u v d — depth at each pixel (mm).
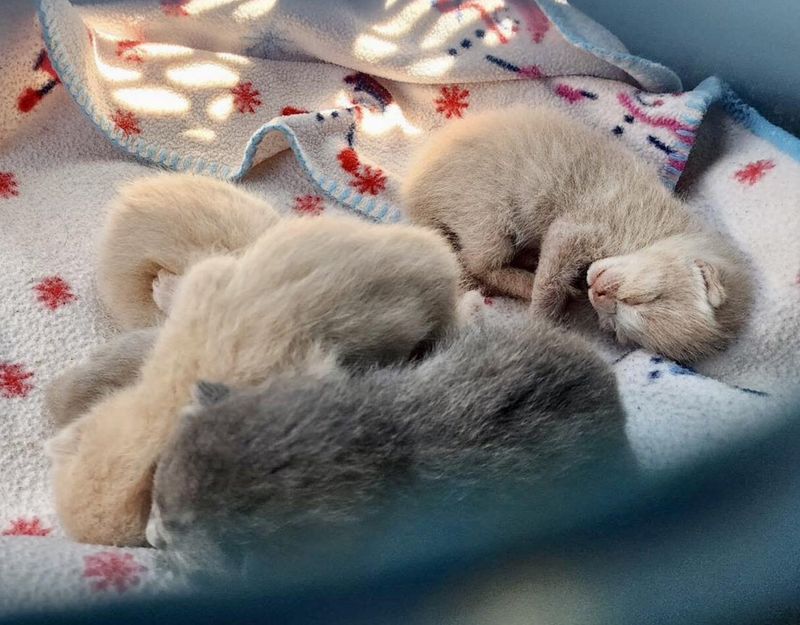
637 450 179
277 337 190
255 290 196
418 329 209
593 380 189
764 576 120
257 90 347
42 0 307
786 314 269
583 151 315
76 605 126
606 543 120
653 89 344
